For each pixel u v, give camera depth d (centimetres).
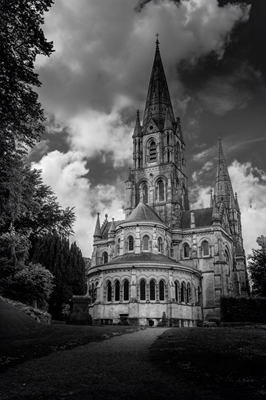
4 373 1978
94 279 7425
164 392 1650
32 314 4322
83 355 2458
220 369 2016
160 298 6862
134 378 1867
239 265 10162
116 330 3888
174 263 7275
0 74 2677
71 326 4088
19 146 3244
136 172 10419
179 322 6844
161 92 11269
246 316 5353
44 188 5378
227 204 11844
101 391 1661
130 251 7969
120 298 6812
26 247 5088
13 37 2733
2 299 4319
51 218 5431
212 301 8312
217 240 8756
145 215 8462
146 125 10806
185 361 2212
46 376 1916
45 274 5084
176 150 10781
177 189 10200
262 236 7506
